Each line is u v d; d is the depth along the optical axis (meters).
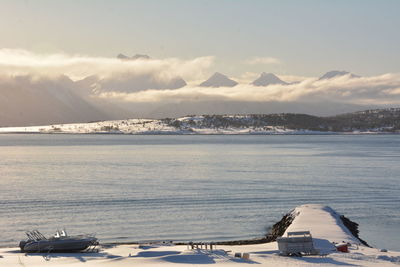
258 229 76.19
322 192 112.50
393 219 82.38
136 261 48.41
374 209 91.31
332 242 58.53
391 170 168.75
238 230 75.38
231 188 119.12
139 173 158.62
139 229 75.56
